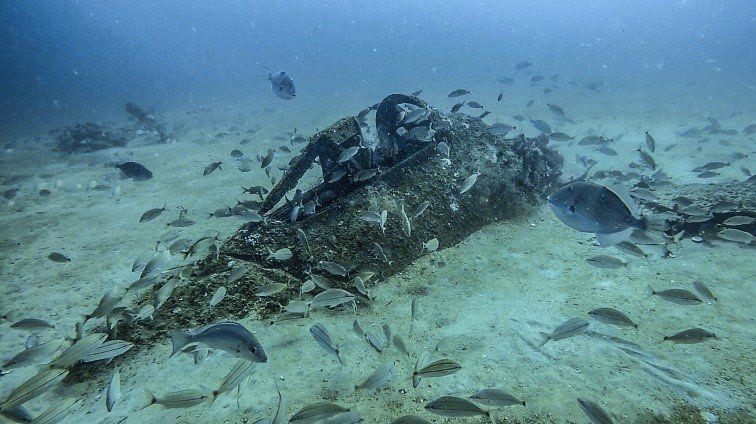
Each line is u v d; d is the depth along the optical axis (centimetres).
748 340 344
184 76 6238
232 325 238
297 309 367
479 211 607
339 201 528
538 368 336
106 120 2638
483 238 585
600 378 318
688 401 288
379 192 541
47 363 392
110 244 707
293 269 481
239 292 444
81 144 1592
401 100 696
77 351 274
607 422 227
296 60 8138
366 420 292
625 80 2909
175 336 242
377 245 468
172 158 1353
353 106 2481
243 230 515
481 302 446
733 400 286
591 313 301
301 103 2855
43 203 952
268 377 345
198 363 368
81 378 362
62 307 517
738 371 311
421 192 564
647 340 358
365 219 466
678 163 956
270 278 461
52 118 2955
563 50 6431
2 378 378
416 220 544
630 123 1486
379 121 739
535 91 2708
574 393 304
